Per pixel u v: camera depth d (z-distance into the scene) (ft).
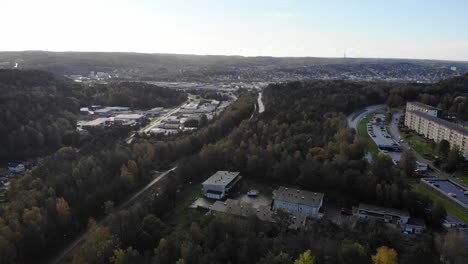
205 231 516.32
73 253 537.24
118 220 548.72
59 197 619.67
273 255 428.56
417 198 593.42
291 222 546.67
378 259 424.46
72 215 598.75
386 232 494.59
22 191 634.43
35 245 517.14
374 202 622.54
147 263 468.34
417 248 458.50
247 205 602.44
